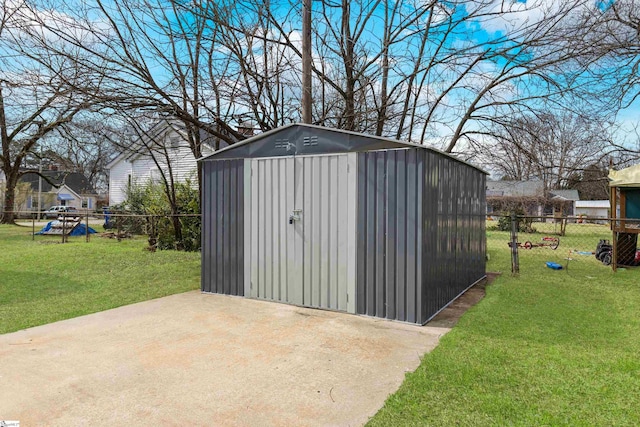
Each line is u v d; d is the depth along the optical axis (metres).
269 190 5.32
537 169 10.04
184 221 10.80
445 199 5.08
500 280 6.90
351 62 8.74
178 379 2.91
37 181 37.34
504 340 3.70
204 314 4.67
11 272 7.24
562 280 6.93
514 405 2.49
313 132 4.97
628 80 6.86
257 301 5.32
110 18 6.44
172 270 7.56
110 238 13.54
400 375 2.98
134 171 19.50
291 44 8.35
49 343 3.65
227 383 2.85
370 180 4.59
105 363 3.20
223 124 7.78
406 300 4.34
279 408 2.50
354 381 2.88
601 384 2.77
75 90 5.94
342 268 4.77
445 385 2.77
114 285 6.29
